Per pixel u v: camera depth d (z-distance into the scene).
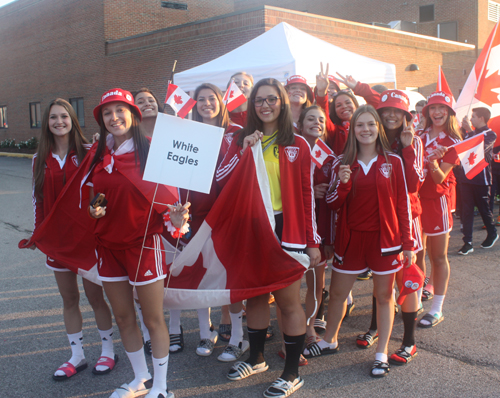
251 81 4.04
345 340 3.56
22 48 24.22
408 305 3.16
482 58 4.64
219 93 3.38
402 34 17.45
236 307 3.31
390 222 2.98
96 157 2.70
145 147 2.66
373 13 22.75
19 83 24.97
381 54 16.89
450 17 20.94
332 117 3.86
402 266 3.09
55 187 3.08
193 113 3.43
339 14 23.72
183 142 2.55
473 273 4.94
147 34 16.88
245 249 2.77
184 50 15.73
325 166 3.35
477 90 4.54
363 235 3.05
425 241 4.09
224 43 14.35
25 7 23.41
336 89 4.38
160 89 16.78
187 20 21.28
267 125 2.88
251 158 2.75
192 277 2.86
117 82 18.58
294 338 2.83
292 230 2.74
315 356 3.30
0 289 4.72
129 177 2.54
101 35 18.92
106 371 3.13
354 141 3.04
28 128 24.92
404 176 2.99
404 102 3.16
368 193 3.00
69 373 3.07
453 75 20.00
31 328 3.81
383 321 3.07
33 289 4.71
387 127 3.18
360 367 3.13
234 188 2.78
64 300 3.12
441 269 3.77
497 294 4.32
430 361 3.16
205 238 2.81
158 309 2.68
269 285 2.77
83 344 3.58
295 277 2.74
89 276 2.98
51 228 3.07
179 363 3.28
